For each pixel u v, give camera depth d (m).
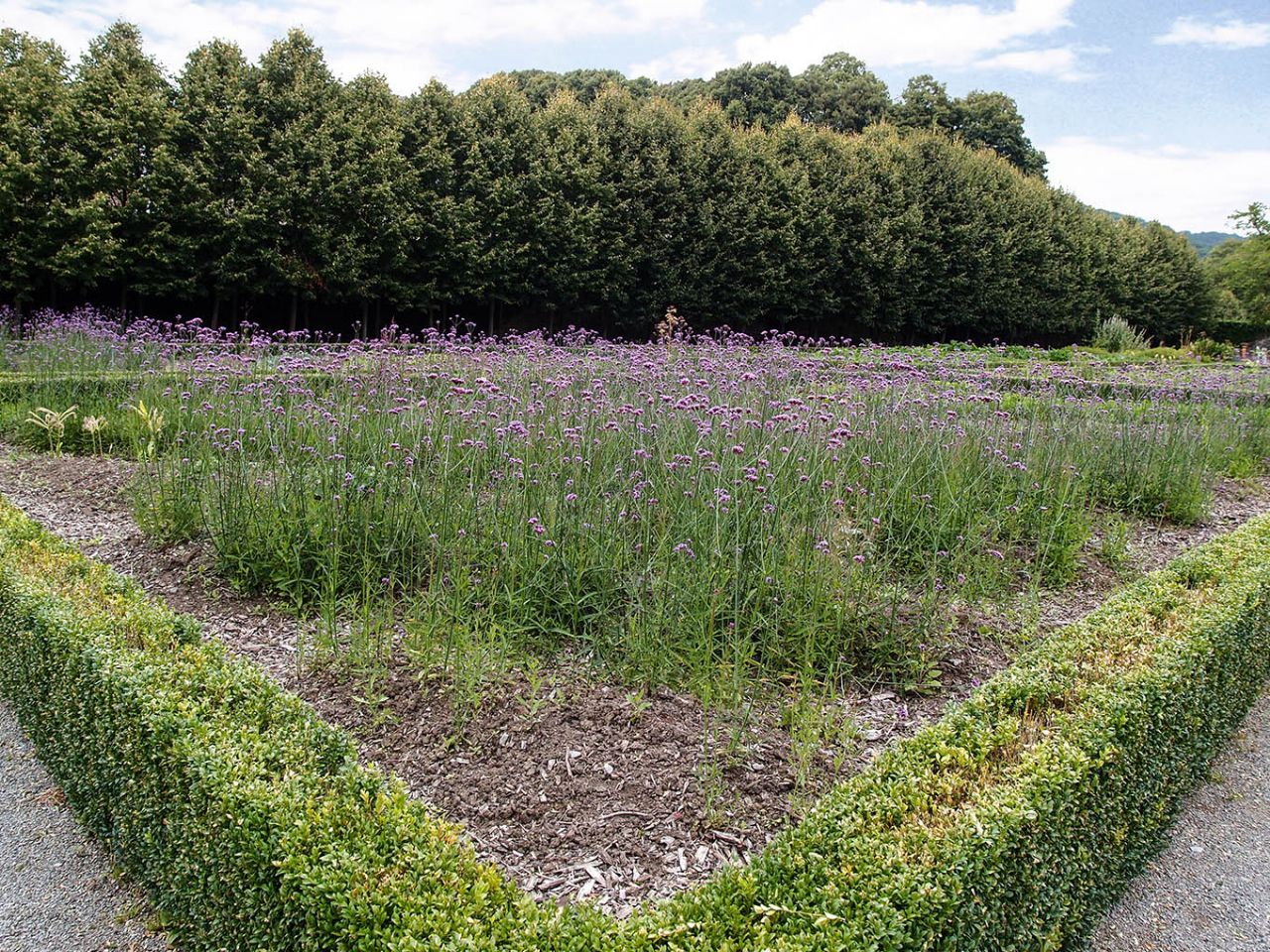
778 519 4.57
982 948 2.30
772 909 2.08
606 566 4.35
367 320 19.83
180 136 16.12
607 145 20.80
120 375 8.92
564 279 19.83
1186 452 7.81
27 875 3.04
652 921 2.08
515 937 1.99
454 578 4.29
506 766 3.25
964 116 40.03
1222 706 4.07
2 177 14.16
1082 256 31.00
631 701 3.62
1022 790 2.56
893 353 13.74
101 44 16.34
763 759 3.34
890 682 4.11
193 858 2.51
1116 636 3.86
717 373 7.72
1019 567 5.75
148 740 2.71
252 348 9.04
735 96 35.81
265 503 5.18
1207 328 37.00
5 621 3.89
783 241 22.19
